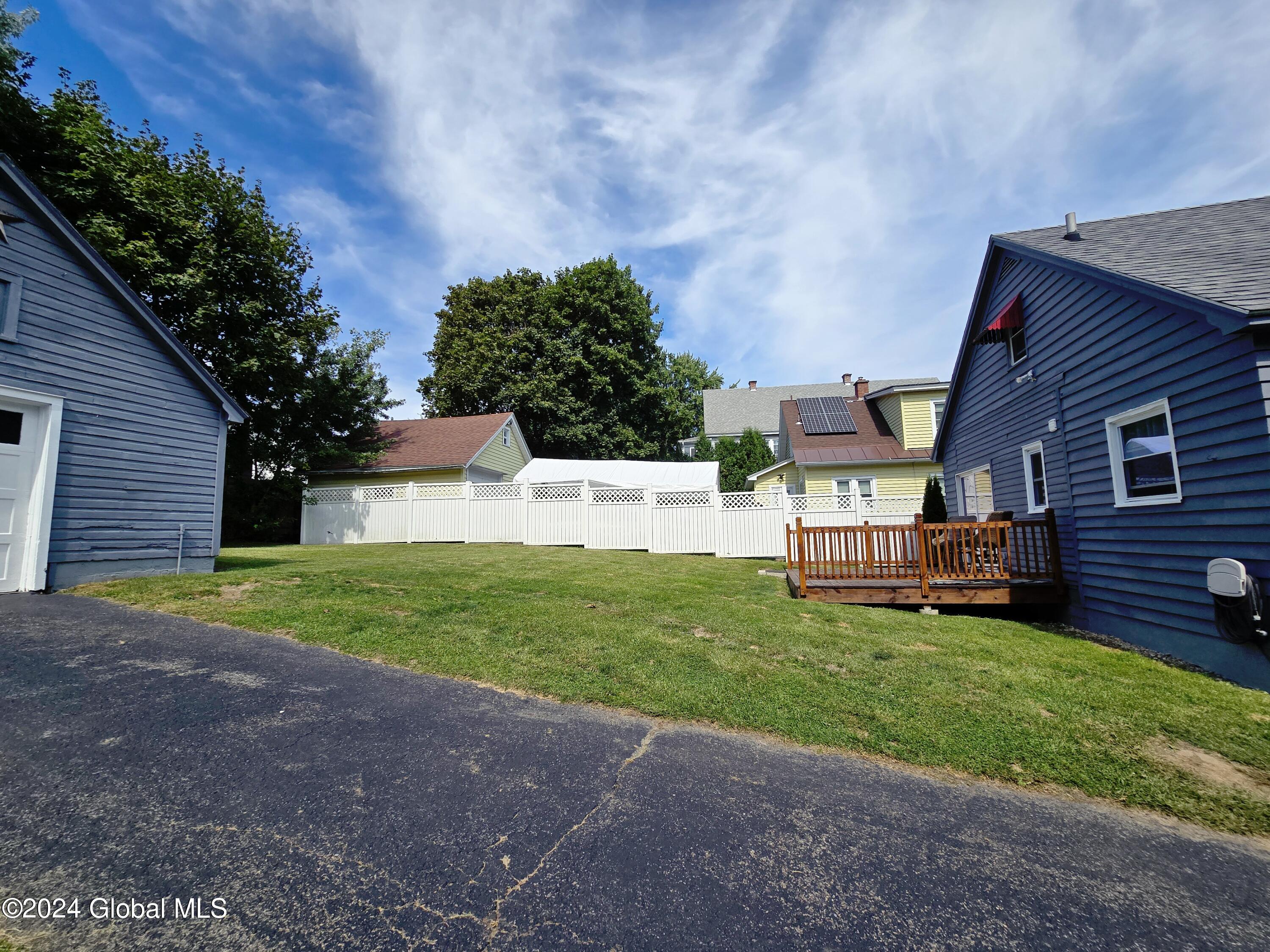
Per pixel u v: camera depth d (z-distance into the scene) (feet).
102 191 47.39
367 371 74.18
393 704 12.84
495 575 29.91
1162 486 21.74
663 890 7.20
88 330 24.93
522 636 18.33
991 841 8.81
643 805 9.30
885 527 29.04
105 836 7.79
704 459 107.34
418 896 6.89
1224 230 24.38
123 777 9.25
